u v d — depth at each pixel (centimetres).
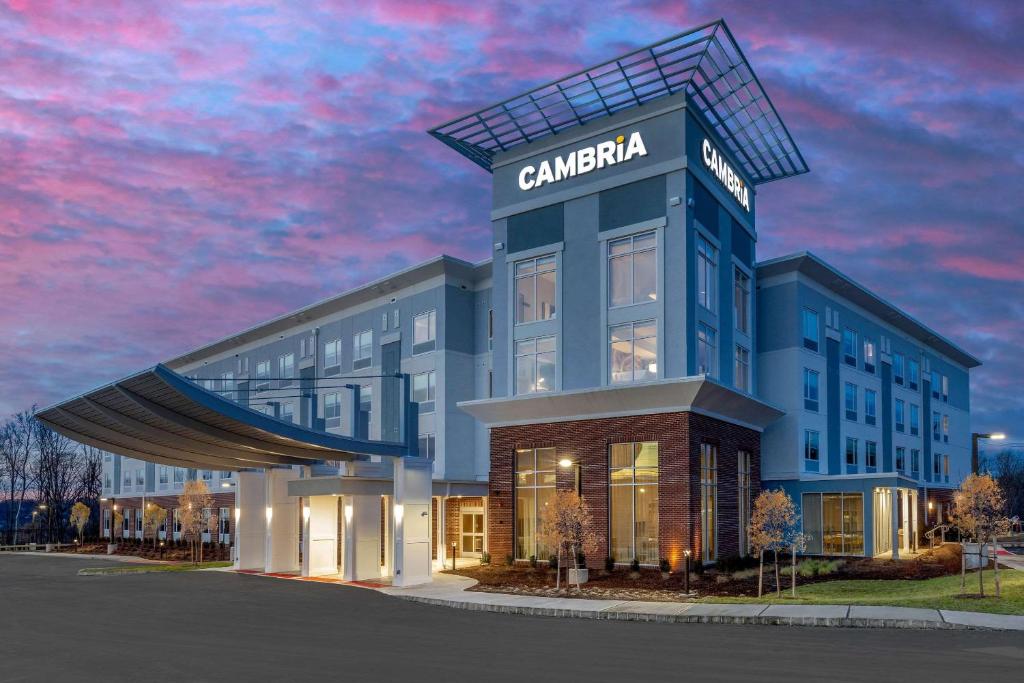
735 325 4150
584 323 3778
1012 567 3441
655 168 3653
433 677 1393
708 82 3625
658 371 3525
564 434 3703
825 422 4556
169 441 3475
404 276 5012
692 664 1488
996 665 1443
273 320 6266
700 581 3017
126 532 8206
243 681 1376
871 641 1723
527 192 4053
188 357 7656
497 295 4100
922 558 3669
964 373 7288
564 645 1734
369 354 5388
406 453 3180
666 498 3359
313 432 2997
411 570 3106
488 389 4772
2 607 2545
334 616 2286
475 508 4431
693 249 3609
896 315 5497
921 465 5997
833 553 4041
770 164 4469
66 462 11288
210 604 2586
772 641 1745
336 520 3750
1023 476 10519
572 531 2909
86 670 1492
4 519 11738
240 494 4059
